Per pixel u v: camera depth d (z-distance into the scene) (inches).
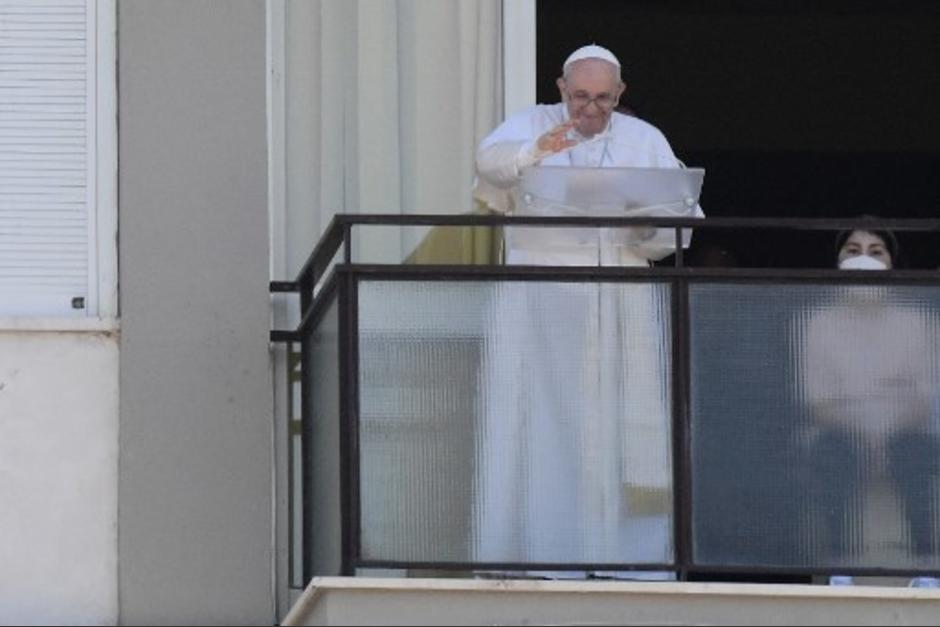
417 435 1381.6
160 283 1523.1
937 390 1400.1
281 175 1560.0
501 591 1358.3
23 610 1496.1
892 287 1405.0
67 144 1544.0
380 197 1562.5
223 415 1514.5
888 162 2134.6
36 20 1552.7
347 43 1573.6
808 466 1392.7
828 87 2116.1
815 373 1397.6
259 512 1507.1
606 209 1401.3
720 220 1392.7
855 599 1365.7
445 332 1389.0
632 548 1380.4
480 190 1466.5
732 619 1362.0
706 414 1392.7
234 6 1550.2
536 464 1384.1
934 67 2114.9
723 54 2100.1
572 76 1448.1
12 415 1509.6
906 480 1392.7
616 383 1390.3
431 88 1576.0
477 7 1582.2
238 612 1501.0
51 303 1534.2
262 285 1525.6
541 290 1395.2
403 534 1375.5
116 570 1502.2
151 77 1544.0
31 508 1503.4
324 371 1440.7
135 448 1508.4
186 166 1537.9
